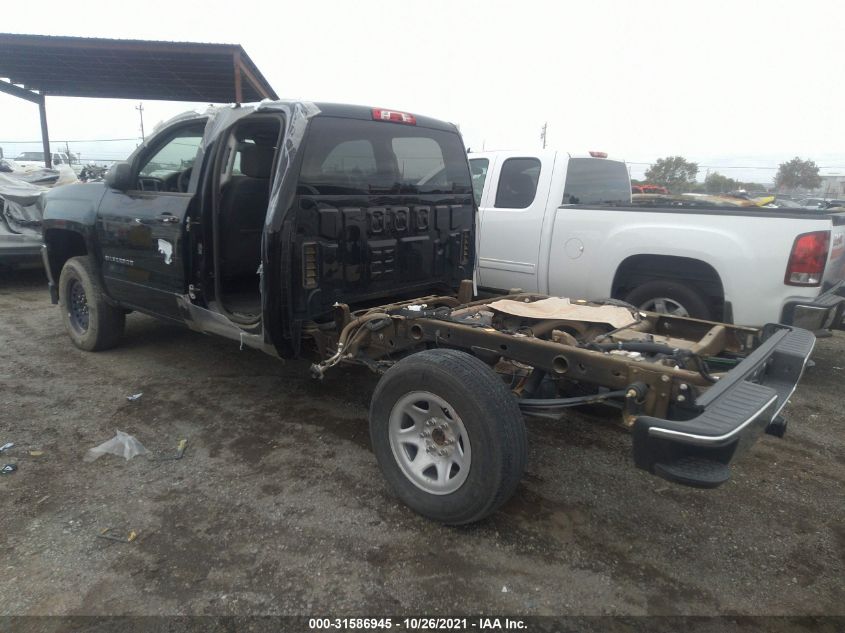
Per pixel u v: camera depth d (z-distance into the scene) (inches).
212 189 155.9
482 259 259.9
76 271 207.9
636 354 111.6
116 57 408.2
